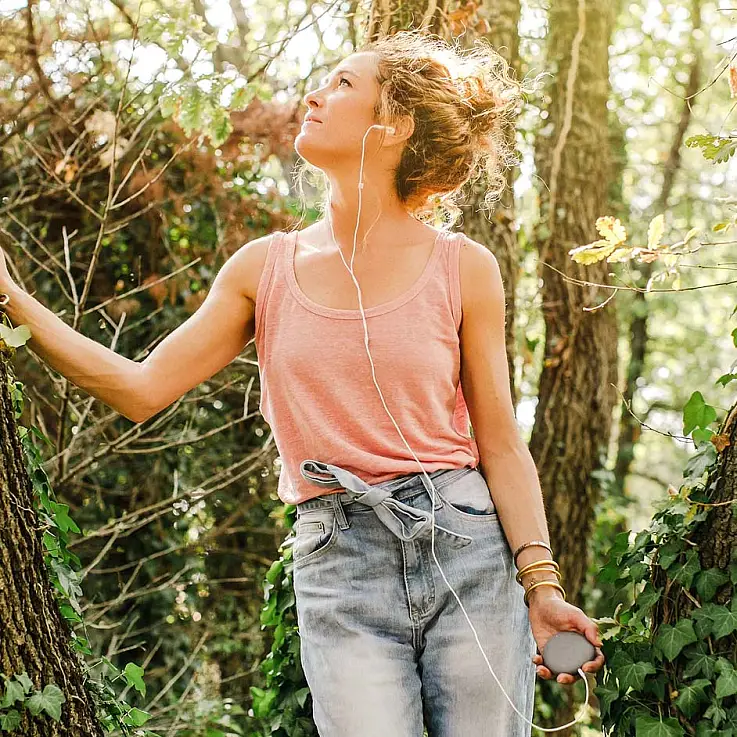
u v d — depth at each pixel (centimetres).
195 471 548
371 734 160
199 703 484
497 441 181
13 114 487
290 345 172
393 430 170
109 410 515
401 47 191
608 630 212
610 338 529
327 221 186
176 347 177
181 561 553
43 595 162
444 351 174
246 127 500
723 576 188
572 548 515
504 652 169
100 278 529
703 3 745
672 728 188
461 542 169
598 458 522
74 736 161
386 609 167
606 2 544
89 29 483
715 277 952
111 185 404
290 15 489
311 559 171
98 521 541
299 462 173
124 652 541
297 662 277
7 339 154
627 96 764
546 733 484
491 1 396
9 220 514
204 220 524
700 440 205
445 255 179
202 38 376
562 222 523
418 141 183
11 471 159
